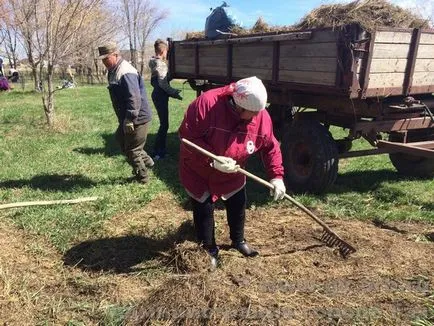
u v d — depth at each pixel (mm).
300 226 5094
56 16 10805
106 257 4383
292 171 6340
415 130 6660
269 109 8000
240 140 3688
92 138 9875
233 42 6949
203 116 3611
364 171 7523
